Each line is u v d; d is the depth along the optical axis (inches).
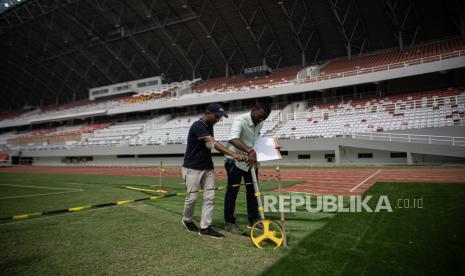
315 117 1024.2
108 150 1380.4
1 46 1859.0
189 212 165.6
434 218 173.8
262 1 1176.8
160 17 1412.4
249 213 172.6
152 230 168.2
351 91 1104.2
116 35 1558.8
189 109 1489.9
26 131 2194.9
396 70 908.0
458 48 923.4
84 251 131.4
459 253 115.6
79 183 513.0
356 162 866.8
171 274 104.3
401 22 1118.4
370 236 141.9
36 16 1571.1
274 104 1226.0
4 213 230.5
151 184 474.3
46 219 199.5
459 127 700.7
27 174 815.1
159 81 1686.8
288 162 981.8
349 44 1221.1
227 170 170.9
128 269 109.9
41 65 1963.6
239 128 160.2
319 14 1163.9
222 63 1542.8
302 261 112.1
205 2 1240.8
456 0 991.0
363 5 1084.5
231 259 118.7
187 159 165.2
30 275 105.7
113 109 1600.6
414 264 106.2
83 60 1815.9
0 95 2464.3
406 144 741.3
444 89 893.2
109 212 222.4
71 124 1987.0
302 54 1338.6
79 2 1407.5
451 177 418.9
